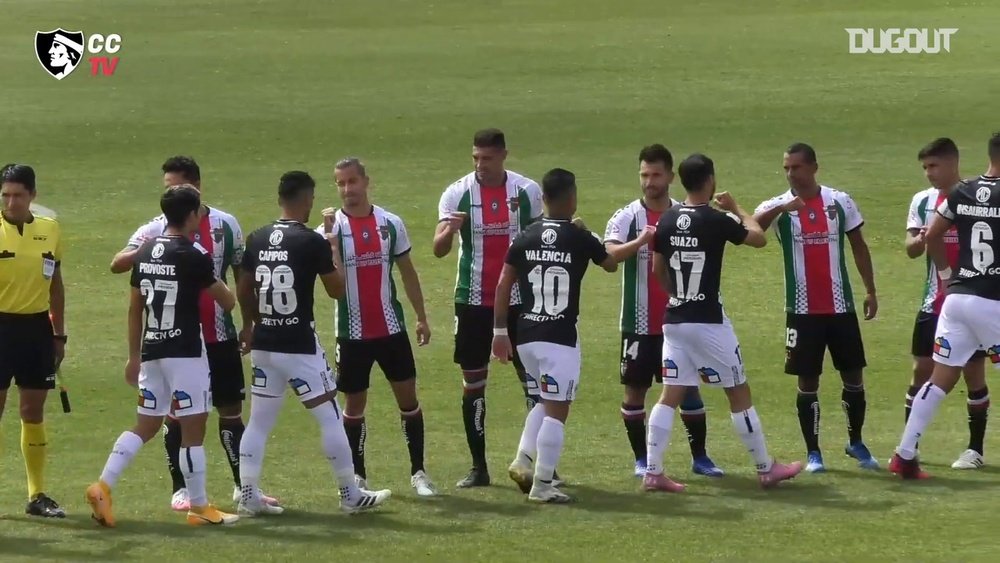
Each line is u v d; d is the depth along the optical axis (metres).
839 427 37.41
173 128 89.94
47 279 29.19
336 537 26.58
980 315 29.92
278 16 136.38
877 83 98.56
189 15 136.88
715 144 82.38
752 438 29.98
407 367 31.06
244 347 29.41
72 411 39.78
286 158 81.38
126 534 26.97
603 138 84.88
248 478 28.45
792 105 92.62
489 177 32.44
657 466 30.22
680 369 29.91
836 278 32.47
